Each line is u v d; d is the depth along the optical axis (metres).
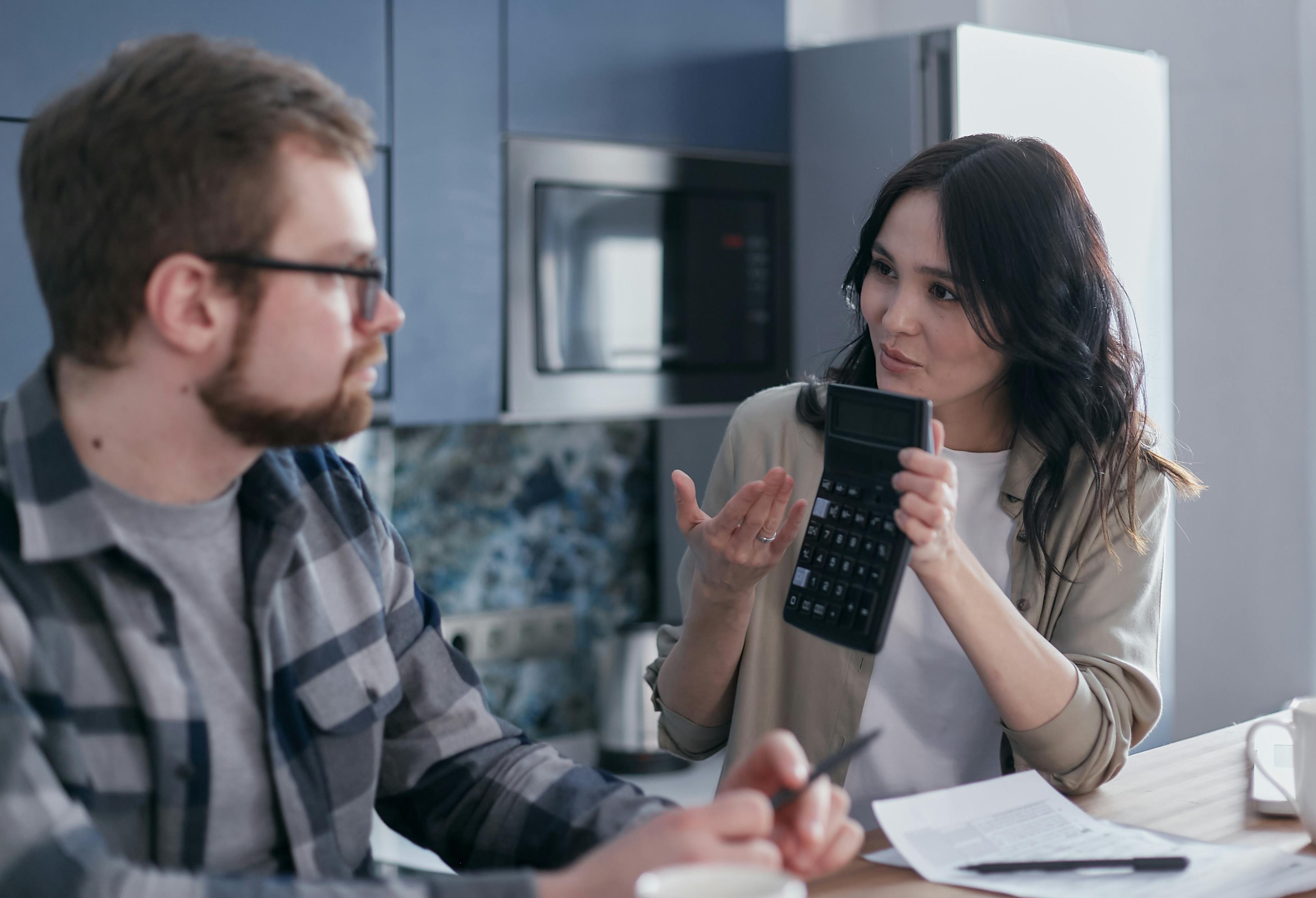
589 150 1.96
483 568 2.34
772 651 1.16
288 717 0.80
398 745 0.92
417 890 0.62
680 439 2.46
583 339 1.99
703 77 2.08
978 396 1.15
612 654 2.31
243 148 0.68
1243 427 2.26
